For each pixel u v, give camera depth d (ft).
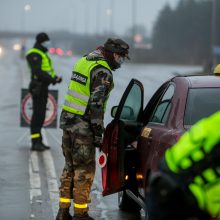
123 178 40.42
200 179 21.50
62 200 41.91
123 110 43.68
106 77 40.52
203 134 21.57
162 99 41.57
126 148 43.19
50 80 70.85
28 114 80.69
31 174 59.26
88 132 40.81
